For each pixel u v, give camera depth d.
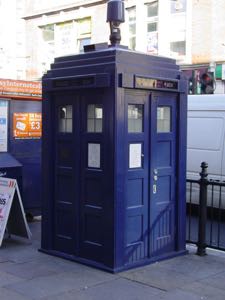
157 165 5.96
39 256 6.17
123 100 5.47
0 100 7.83
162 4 20.17
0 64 27.89
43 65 26.23
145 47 21.08
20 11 27.66
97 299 4.72
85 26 23.98
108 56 5.45
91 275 5.41
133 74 5.48
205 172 6.34
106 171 5.52
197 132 9.29
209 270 5.66
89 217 5.78
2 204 6.74
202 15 18.84
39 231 7.62
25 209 8.23
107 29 22.64
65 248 6.10
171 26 20.05
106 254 5.55
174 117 6.14
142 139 5.73
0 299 4.69
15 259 6.03
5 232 7.25
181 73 6.11
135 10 21.38
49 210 6.23
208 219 9.24
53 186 6.22
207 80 17.58
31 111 8.25
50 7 25.28
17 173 7.73
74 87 5.74
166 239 6.12
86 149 5.77
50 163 6.20
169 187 6.14
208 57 18.73
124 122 5.50
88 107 5.75
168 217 6.14
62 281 5.21
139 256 5.78
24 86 8.05
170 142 6.11
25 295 4.80
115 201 5.44
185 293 4.90
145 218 5.82
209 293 4.92
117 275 5.41
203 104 9.30
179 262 5.95
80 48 24.23
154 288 5.04
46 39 26.09
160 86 5.79
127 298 4.75
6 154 7.85
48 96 6.16
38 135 8.38
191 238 7.70
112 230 5.47
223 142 8.93
